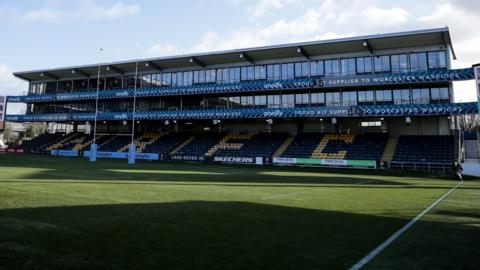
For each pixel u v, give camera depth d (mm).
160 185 16859
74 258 5402
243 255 5812
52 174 20656
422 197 14406
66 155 53562
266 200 12539
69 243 6199
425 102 38062
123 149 51500
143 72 53594
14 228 7102
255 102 46438
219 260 5516
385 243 6742
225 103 48344
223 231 7508
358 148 39094
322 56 42844
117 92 51375
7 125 95500
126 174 23172
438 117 39781
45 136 62844
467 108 33875
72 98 55062
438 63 37875
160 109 52469
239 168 35469
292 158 39250
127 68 52438
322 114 39781
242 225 8172
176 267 5133
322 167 37656
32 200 10625
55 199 11016
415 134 40594
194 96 50531
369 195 14812
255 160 41000
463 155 34594
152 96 50375
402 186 19703
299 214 9773
